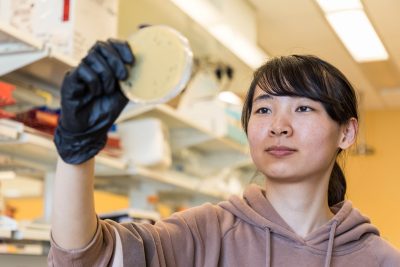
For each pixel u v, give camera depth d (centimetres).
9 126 196
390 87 553
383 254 115
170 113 308
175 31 77
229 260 110
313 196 114
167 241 103
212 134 363
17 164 274
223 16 320
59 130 76
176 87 74
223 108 384
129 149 297
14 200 664
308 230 114
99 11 233
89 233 84
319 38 429
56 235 83
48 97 244
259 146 110
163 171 309
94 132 76
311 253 112
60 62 210
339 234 115
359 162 600
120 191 379
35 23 221
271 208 116
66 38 216
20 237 201
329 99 110
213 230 112
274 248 112
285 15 388
